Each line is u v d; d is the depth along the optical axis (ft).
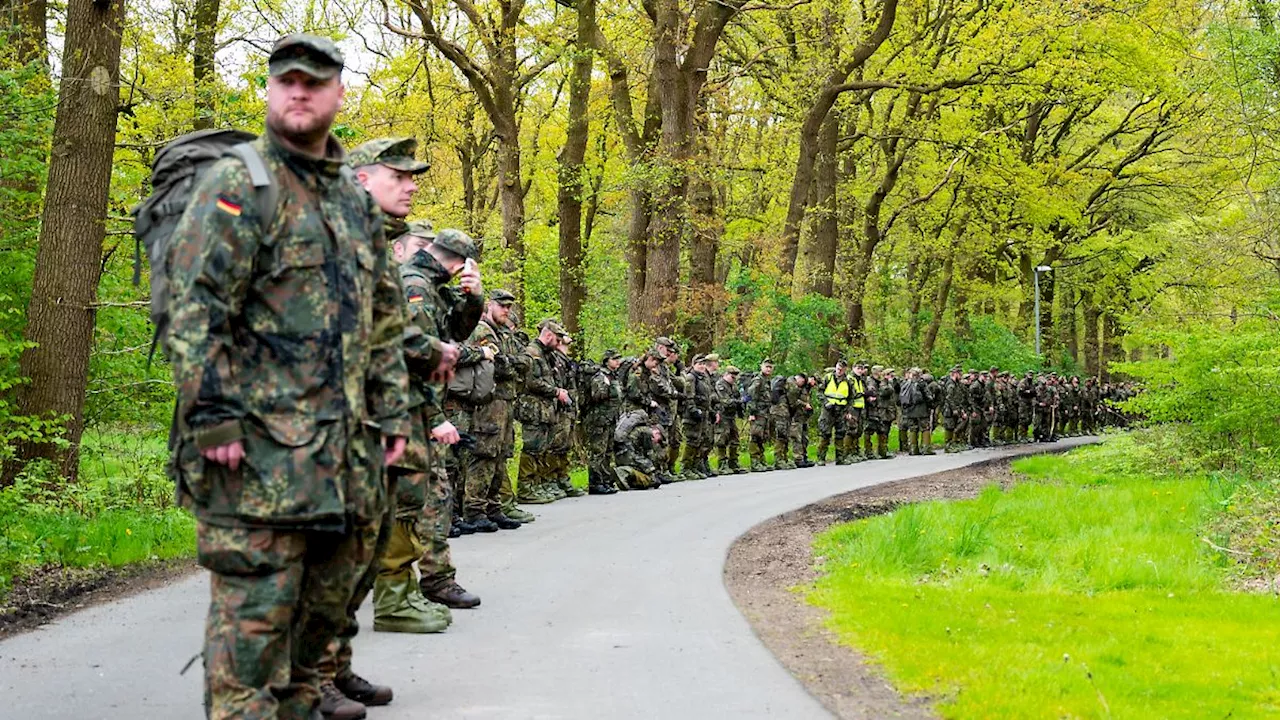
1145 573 29.81
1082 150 141.18
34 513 31.37
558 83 106.11
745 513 42.68
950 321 140.67
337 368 12.22
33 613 23.04
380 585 21.74
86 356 36.17
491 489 37.35
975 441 97.91
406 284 20.88
